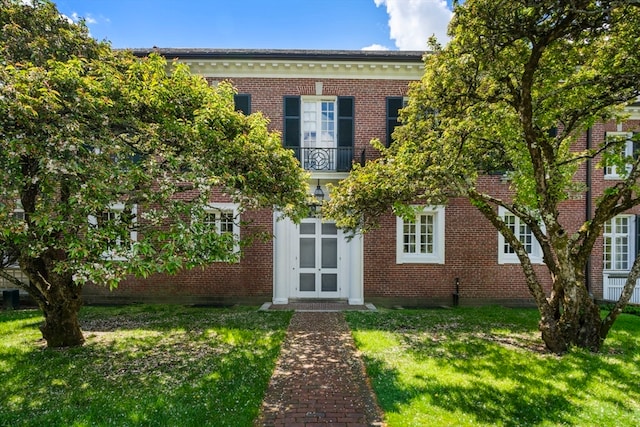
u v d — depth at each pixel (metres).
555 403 3.95
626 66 5.60
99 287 10.65
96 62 5.18
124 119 4.92
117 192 4.32
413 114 6.89
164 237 4.33
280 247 10.45
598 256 11.20
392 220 10.74
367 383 4.65
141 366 5.13
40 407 3.85
